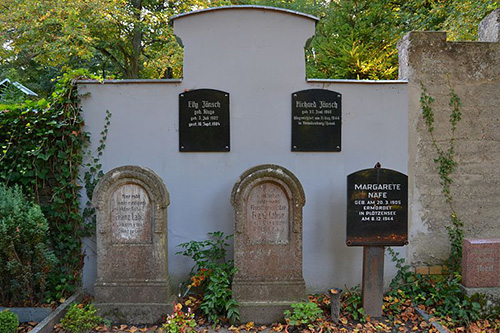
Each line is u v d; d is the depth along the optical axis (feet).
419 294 12.79
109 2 32.27
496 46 13.74
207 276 12.62
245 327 11.17
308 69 28.91
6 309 10.64
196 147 13.56
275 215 11.71
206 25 13.55
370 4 27.09
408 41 13.61
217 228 13.74
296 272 11.69
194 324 10.36
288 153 13.69
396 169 13.70
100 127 13.56
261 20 13.55
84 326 10.21
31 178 13.44
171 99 13.56
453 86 13.71
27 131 13.33
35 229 11.40
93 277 13.57
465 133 13.76
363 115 13.62
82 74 13.62
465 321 11.32
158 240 11.68
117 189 11.75
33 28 30.48
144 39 43.01
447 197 13.80
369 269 11.81
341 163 13.69
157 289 11.63
